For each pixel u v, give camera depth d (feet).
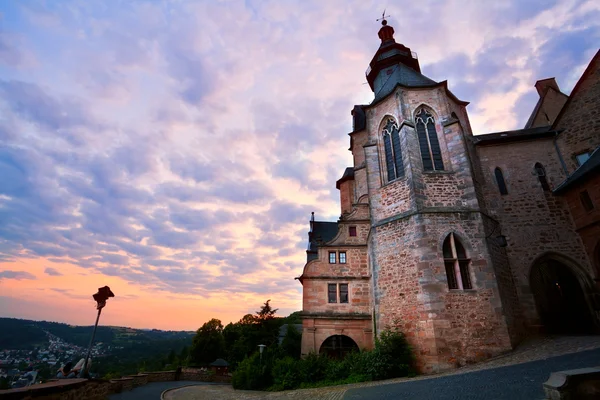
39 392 24.93
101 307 44.27
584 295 52.85
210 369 132.05
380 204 60.75
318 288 70.23
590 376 17.56
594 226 52.26
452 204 53.88
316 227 122.21
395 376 44.73
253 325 166.61
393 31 111.04
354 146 94.53
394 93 65.57
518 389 23.49
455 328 45.42
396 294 52.16
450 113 63.31
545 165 61.82
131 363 222.69
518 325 49.49
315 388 47.52
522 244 57.00
